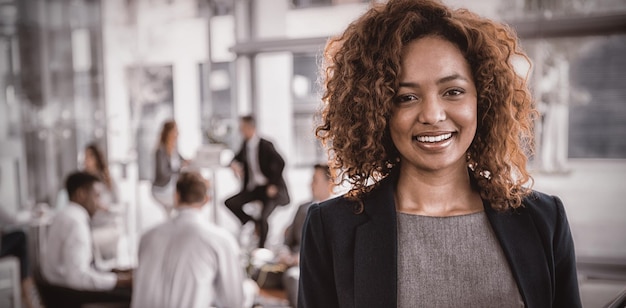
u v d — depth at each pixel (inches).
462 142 27.6
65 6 271.7
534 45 188.5
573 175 195.5
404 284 28.2
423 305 27.9
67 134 275.6
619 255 172.9
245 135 212.1
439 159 27.4
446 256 28.3
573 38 188.7
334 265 29.6
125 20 272.1
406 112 27.5
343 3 234.5
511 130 29.8
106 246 188.7
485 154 29.9
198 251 97.9
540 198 30.0
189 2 263.3
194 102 266.2
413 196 29.9
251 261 126.0
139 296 98.5
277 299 111.6
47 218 186.4
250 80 244.8
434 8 28.5
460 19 28.5
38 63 269.4
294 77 249.9
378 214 29.3
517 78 30.8
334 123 31.3
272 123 250.5
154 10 268.4
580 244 179.3
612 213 185.5
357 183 30.8
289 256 130.5
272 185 207.8
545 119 193.2
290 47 227.3
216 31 260.8
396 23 28.0
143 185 269.4
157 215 259.8
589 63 190.5
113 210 213.8
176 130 232.7
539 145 193.9
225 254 99.3
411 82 27.2
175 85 268.1
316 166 142.9
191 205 100.7
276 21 248.4
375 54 28.7
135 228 252.5
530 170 31.5
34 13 267.7
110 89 275.4
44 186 268.2
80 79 275.3
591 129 194.5
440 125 27.0
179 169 231.1
